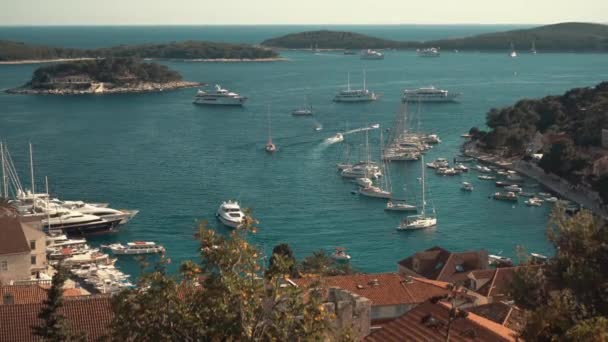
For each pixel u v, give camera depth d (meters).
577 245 49.69
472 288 80.44
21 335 50.03
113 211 158.50
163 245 145.25
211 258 35.16
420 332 42.84
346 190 193.25
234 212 162.00
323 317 34.91
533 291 49.16
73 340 44.34
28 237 111.06
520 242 149.88
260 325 34.22
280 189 193.50
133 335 35.78
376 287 70.19
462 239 152.12
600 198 180.00
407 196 189.50
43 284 85.38
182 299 36.53
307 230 156.38
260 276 40.72
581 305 42.41
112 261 130.00
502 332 44.47
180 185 197.62
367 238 151.75
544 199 184.38
